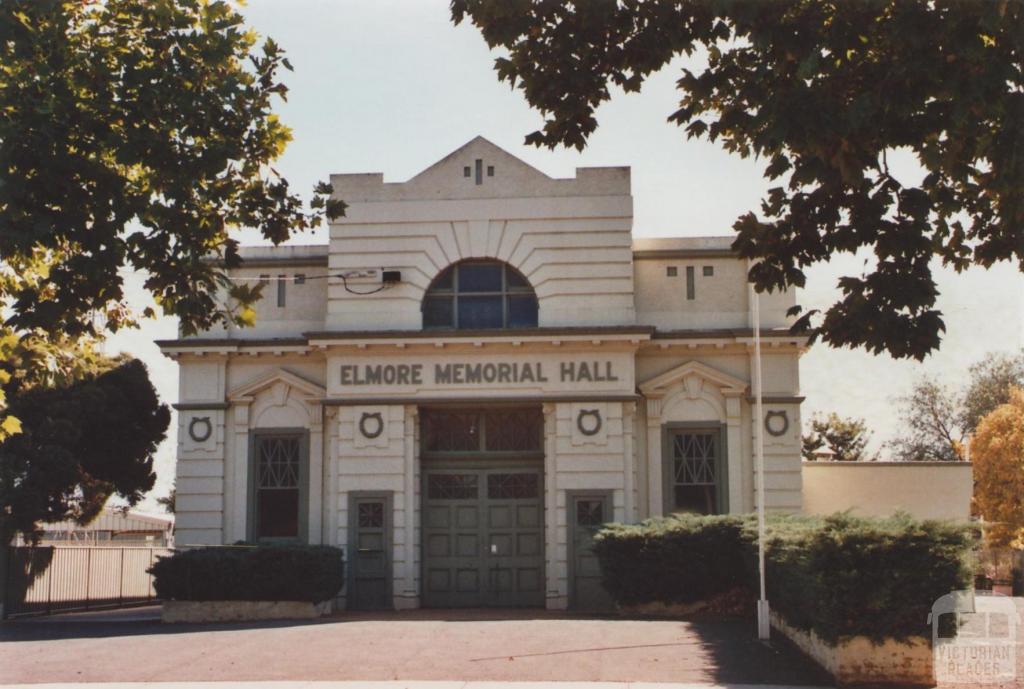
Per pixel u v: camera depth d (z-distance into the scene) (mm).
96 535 45469
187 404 26984
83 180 12438
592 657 16406
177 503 26719
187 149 12883
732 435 26094
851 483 27250
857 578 14117
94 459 30734
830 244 12383
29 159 12141
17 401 27312
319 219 13812
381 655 16875
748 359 26422
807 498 27250
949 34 10891
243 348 26906
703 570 22312
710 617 21734
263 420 26938
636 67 12844
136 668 16078
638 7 12648
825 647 15117
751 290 26828
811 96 11023
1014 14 10680
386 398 25938
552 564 25312
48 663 16641
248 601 23422
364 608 25469
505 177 26688
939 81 11188
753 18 11367
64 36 12445
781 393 26172
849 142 11430
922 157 11945
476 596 26062
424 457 26469
